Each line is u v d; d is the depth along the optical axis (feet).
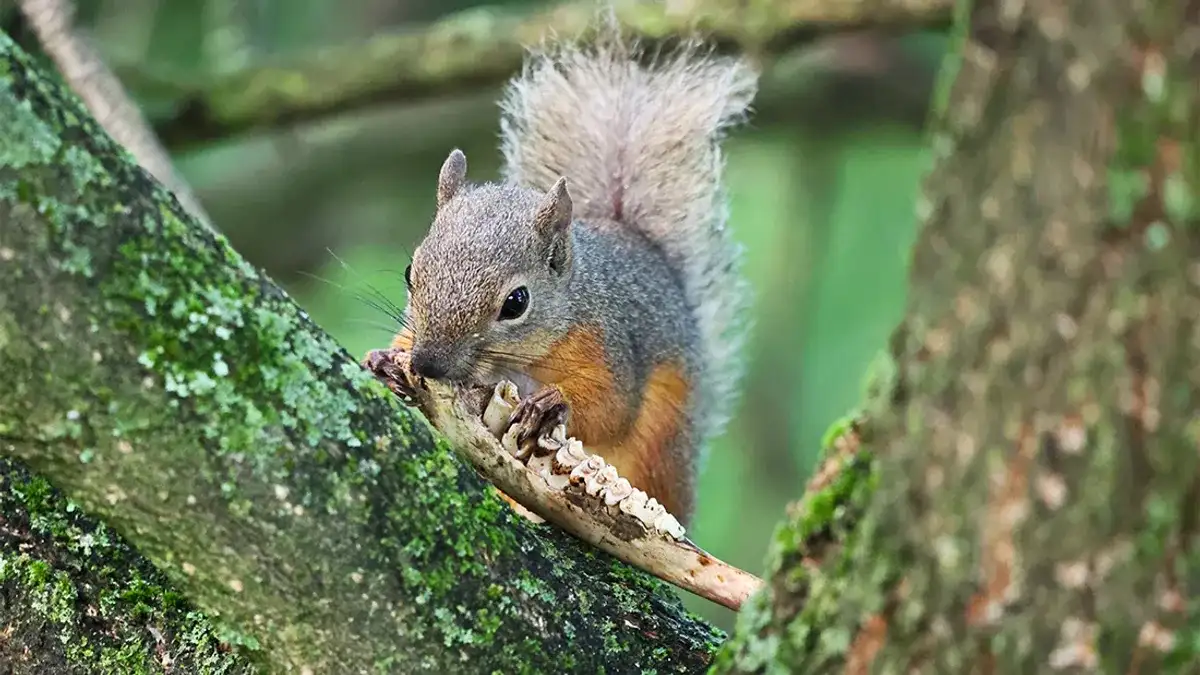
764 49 10.22
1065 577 8.33
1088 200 8.00
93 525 9.21
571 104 10.05
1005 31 8.13
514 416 9.33
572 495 9.32
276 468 9.11
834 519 9.09
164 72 10.36
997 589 8.50
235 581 9.12
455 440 9.32
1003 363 8.32
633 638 9.24
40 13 9.90
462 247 9.73
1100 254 8.03
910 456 8.77
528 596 9.19
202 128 10.39
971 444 8.49
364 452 9.14
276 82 10.38
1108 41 7.84
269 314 9.12
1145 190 7.91
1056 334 8.16
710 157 10.05
